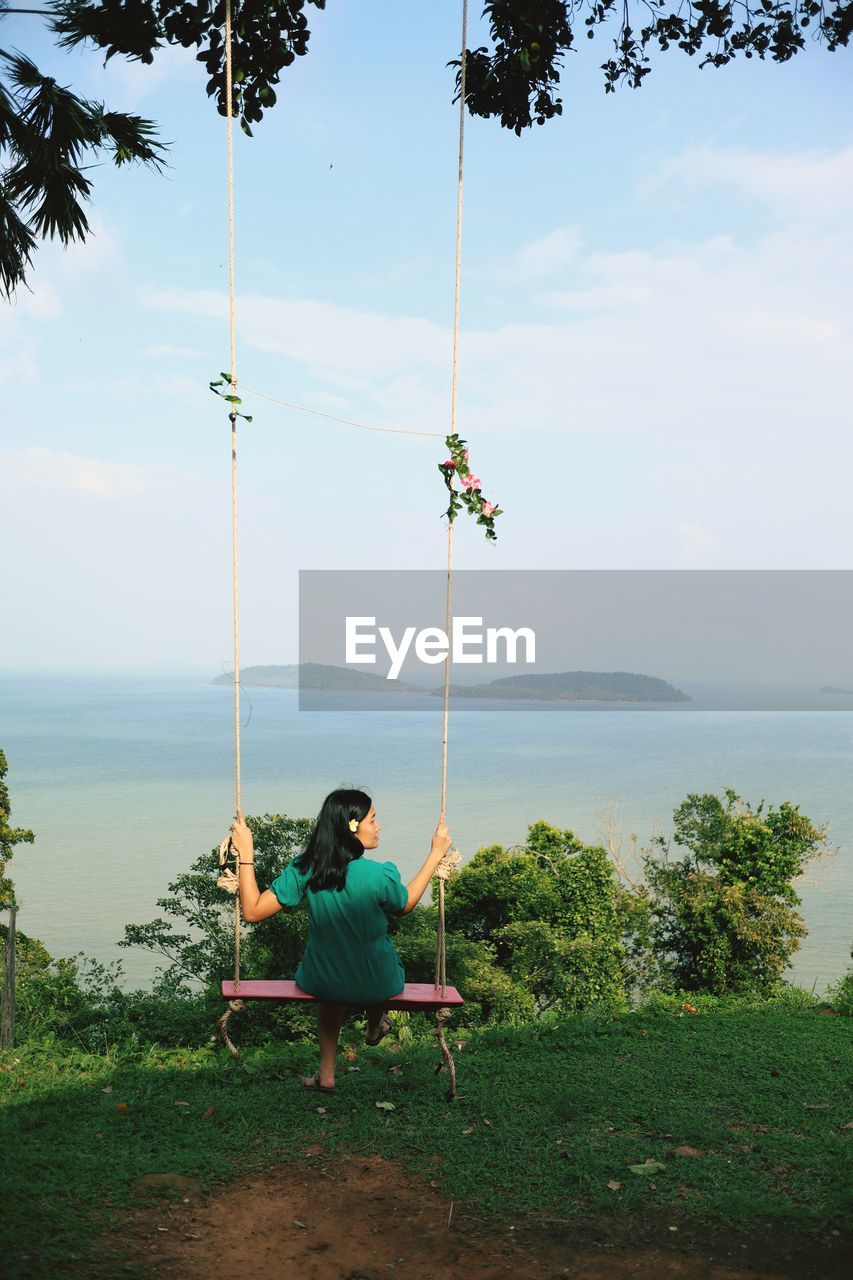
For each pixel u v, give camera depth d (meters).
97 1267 3.42
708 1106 5.20
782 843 25.55
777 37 7.07
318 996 4.97
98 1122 4.72
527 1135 4.73
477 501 5.46
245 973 15.23
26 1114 4.81
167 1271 3.46
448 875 5.08
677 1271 3.54
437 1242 3.76
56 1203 3.85
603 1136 4.76
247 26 6.62
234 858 5.11
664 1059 6.08
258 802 187.25
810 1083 5.63
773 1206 3.96
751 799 180.50
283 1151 4.49
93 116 8.98
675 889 25.59
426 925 18.88
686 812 26.44
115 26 6.62
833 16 6.91
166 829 155.75
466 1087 5.35
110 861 127.75
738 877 25.66
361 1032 7.64
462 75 5.62
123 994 12.24
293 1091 5.22
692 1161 4.45
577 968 22.09
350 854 4.93
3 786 25.78
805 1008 8.13
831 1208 3.93
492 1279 3.51
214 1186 4.12
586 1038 6.59
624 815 153.25
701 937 25.19
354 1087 5.29
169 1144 4.48
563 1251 3.71
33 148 9.09
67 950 77.88
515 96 7.06
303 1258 3.62
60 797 197.62
